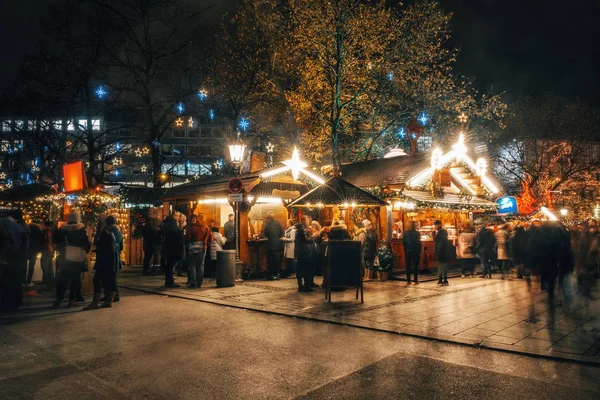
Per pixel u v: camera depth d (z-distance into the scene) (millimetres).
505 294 10906
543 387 4645
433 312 8539
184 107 26016
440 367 5305
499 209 19172
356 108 25281
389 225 15812
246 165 19375
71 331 7180
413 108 24797
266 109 27062
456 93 24469
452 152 18062
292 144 25828
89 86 25344
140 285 12609
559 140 32344
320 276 15070
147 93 24391
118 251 9711
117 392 4562
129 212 18875
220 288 11969
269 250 14070
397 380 4871
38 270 14883
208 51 24984
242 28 24828
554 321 7684
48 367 5375
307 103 24562
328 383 4785
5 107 26516
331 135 24484
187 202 16844
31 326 7543
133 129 28328
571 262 9445
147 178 50406
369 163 19531
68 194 12523
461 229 17172
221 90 26422
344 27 22750
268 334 6957
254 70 25719
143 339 6660
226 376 5023
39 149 27656
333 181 14117
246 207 14836
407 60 24234
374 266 14000
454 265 17281
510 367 5301
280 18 24375
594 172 32906
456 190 19094
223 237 14719
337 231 10750
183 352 5965
